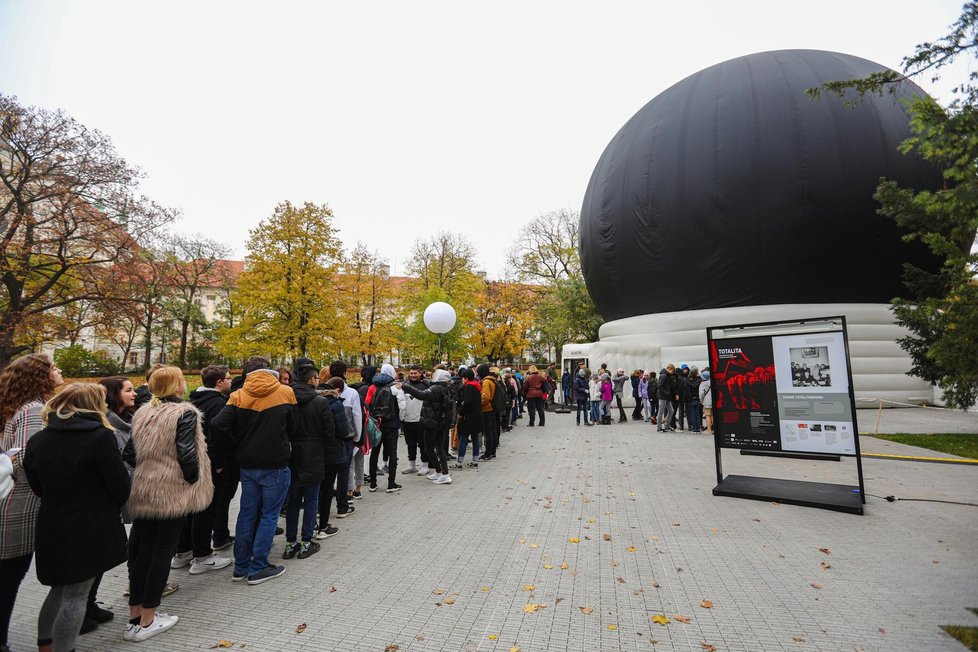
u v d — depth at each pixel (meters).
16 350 17.38
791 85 15.39
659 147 16.73
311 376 4.57
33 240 17.59
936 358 8.20
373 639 2.88
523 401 14.70
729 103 15.77
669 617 3.09
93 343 44.16
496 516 5.27
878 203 14.32
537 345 39.81
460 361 35.81
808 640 2.80
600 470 7.52
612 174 18.23
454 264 40.28
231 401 3.82
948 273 7.87
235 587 3.65
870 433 10.59
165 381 3.35
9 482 2.39
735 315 15.59
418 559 4.11
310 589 3.58
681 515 5.21
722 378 6.23
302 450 4.16
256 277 21.23
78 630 2.64
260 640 2.89
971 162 5.11
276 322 21.39
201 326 41.44
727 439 6.16
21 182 17.61
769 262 15.02
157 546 3.03
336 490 5.36
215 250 41.09
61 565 2.50
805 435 5.67
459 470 7.72
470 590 3.52
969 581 3.54
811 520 4.99
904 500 5.63
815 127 14.59
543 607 3.24
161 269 21.64
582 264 21.47
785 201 14.54
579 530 4.77
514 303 38.62
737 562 3.95
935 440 9.62
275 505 3.79
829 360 5.57
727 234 15.26
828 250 14.62
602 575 3.73
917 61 5.47
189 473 3.07
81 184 18.27
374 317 35.53
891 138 14.46
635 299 18.02
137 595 3.05
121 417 3.72
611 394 13.51
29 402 2.97
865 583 3.53
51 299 19.08
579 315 31.92
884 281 15.12
